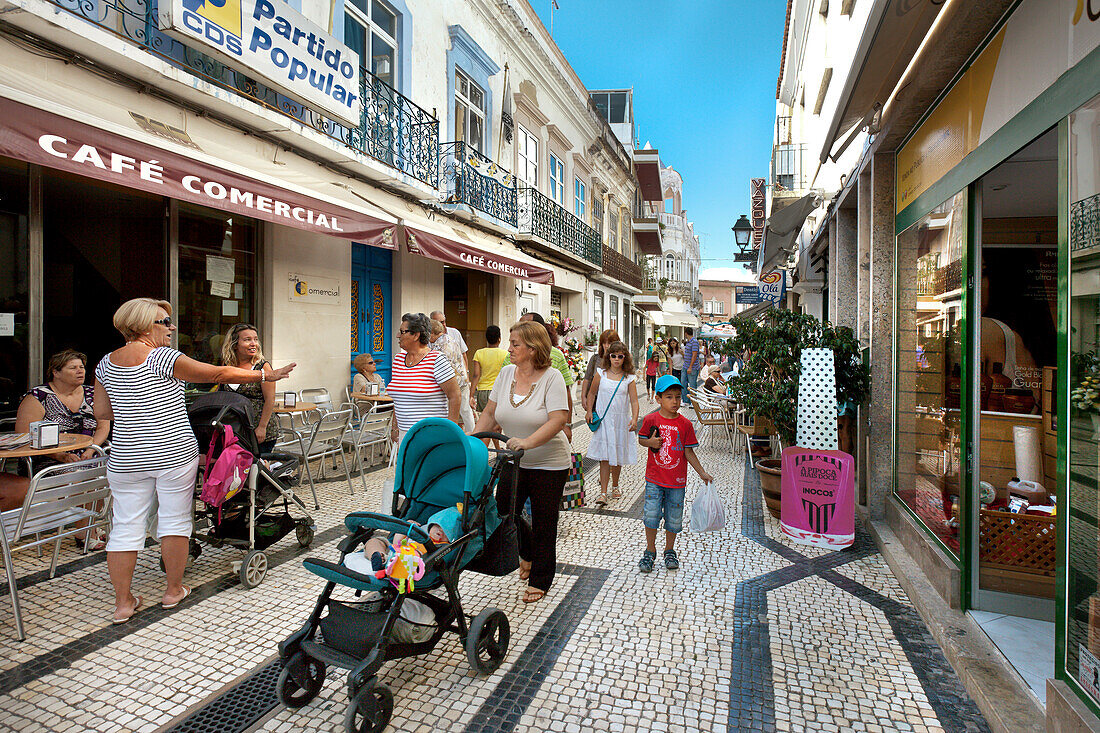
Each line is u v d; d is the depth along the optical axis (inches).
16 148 138.6
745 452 355.9
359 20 325.1
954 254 143.9
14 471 183.8
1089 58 84.4
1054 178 149.4
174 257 239.6
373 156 315.3
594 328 703.7
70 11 173.5
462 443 113.3
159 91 212.2
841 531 183.6
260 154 255.8
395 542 98.1
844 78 167.5
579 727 98.0
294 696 100.0
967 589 131.9
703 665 117.0
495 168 433.7
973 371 132.5
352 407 258.5
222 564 163.5
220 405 146.6
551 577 145.5
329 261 313.3
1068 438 88.0
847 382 203.0
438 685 109.3
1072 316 89.0
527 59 545.0
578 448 356.5
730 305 2753.4
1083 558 85.7
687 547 186.2
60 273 205.6
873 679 112.5
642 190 1164.5
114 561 128.8
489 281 513.7
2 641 121.1
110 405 131.6
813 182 364.8
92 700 102.8
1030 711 96.4
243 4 218.8
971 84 130.6
